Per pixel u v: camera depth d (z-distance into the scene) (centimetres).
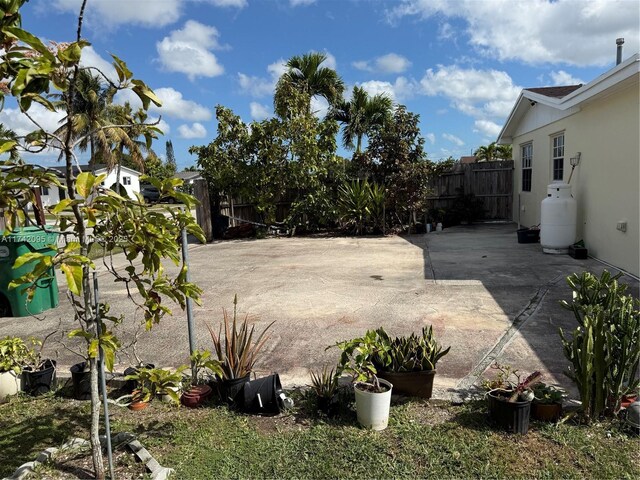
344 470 255
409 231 1279
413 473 251
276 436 290
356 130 1942
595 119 808
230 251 1082
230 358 339
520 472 249
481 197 1542
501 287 640
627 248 689
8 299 568
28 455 278
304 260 921
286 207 1419
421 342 340
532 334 451
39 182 212
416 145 1346
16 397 355
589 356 282
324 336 467
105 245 229
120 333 491
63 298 663
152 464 257
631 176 675
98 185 208
